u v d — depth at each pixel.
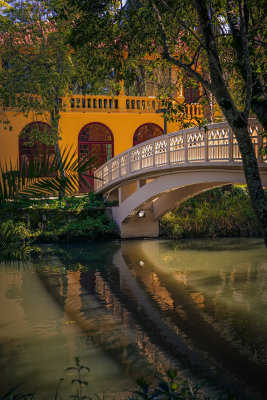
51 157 20.62
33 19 17.75
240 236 18.00
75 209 18.20
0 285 10.67
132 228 17.94
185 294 9.70
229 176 11.29
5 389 5.37
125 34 9.23
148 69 10.13
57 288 10.38
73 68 17.66
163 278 11.22
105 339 7.07
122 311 8.57
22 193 5.29
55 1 16.48
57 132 18.84
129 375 5.71
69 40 8.66
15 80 17.86
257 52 7.94
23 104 17.58
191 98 22.33
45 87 16.89
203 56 11.75
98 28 8.70
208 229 18.09
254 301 8.99
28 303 9.16
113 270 12.27
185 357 6.28
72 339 7.09
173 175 13.82
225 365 5.97
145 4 8.64
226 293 9.65
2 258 8.90
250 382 5.44
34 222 17.45
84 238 17.39
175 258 13.73
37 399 5.09
